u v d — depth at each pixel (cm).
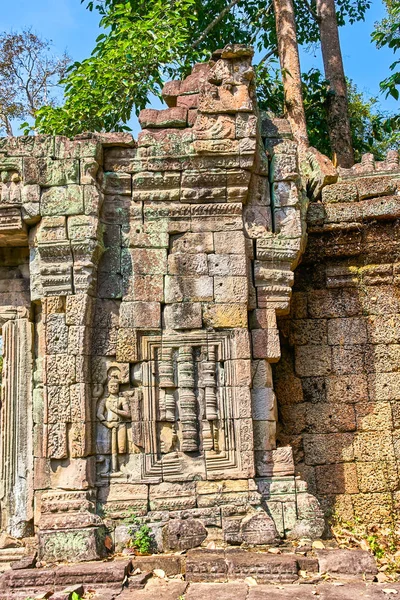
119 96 1229
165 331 809
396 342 932
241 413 788
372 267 948
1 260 890
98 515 754
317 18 1548
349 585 621
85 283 790
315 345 942
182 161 824
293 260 848
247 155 816
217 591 610
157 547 741
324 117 1600
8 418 845
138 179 828
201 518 755
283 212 852
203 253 821
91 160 806
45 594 615
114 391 795
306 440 918
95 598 604
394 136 1515
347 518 889
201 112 820
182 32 1303
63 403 776
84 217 796
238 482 771
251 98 833
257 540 733
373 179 958
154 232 826
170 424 793
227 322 805
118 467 784
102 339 808
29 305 873
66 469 766
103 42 1295
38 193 803
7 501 825
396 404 917
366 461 907
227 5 1495
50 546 715
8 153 814
